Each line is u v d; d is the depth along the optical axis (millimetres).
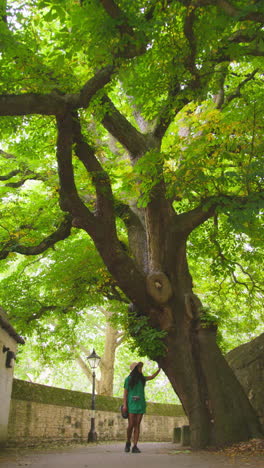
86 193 13680
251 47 8148
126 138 10656
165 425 23141
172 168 10797
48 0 6434
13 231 14242
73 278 16016
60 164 8867
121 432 20656
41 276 18062
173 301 10281
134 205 12812
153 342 9773
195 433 9070
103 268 15336
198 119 11008
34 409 14547
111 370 26703
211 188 10062
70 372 36438
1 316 10922
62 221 13203
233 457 6812
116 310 16641
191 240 14516
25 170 14703
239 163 9750
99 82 7902
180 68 8234
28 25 8312
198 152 9492
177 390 9797
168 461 6453
